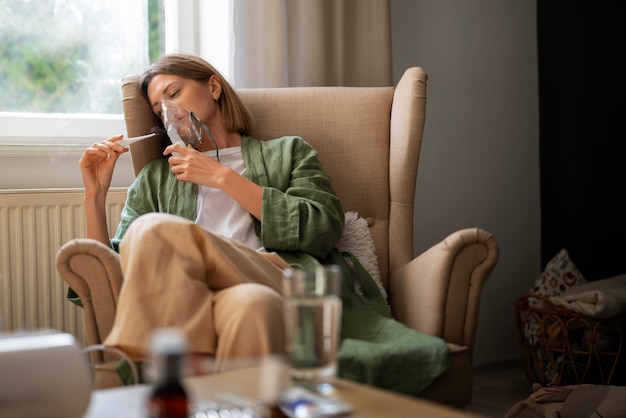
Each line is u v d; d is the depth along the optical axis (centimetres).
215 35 276
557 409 220
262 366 105
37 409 93
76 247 161
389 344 162
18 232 233
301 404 98
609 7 318
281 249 197
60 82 266
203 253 155
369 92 237
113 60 275
